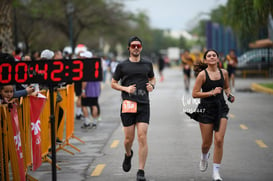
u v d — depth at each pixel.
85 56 23.27
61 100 16.69
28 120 13.56
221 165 15.09
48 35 71.56
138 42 13.35
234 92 45.53
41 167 15.38
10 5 30.42
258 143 18.73
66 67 11.05
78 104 26.81
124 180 13.58
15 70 11.23
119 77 13.43
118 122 25.86
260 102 35.78
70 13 65.25
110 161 16.11
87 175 14.24
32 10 58.84
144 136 13.17
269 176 13.70
